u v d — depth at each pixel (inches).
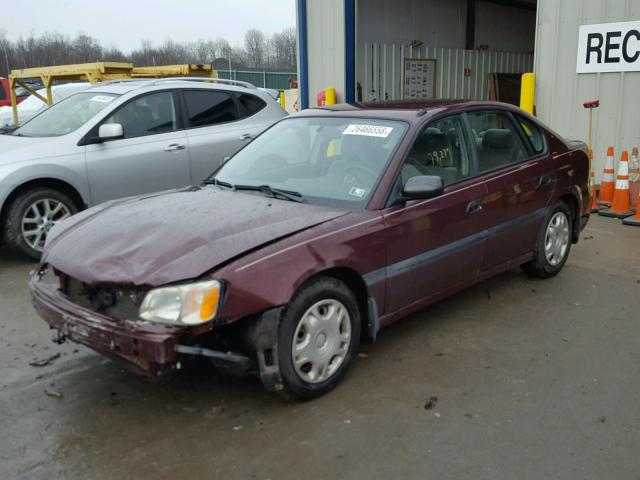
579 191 219.9
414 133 163.3
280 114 330.6
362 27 503.2
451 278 171.5
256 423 131.3
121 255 130.7
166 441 125.6
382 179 154.1
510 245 191.8
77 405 140.3
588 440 123.0
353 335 145.3
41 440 126.7
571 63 340.2
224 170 186.5
